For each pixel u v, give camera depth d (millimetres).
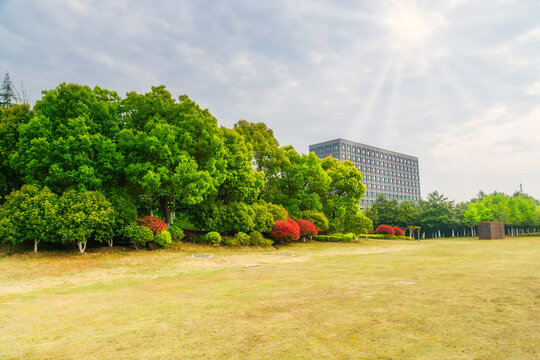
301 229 29578
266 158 31703
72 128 17500
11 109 20266
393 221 59719
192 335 4844
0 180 19797
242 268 15242
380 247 30109
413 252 23734
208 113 23781
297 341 4375
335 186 36969
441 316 5441
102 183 19969
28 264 14383
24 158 17172
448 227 67750
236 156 24984
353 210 36562
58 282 11555
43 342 4758
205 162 22203
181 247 20891
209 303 7320
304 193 33438
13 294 9336
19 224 15516
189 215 24719
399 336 4457
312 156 33562
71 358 4062
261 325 5258
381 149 122062
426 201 67000
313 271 13570
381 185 119375
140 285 10914
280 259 19406
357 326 5008
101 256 16734
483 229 48000
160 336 4855
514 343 4082
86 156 17656
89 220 16234
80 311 6914
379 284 9391
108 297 8703
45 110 17547
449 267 13531
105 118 19312
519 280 9273
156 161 19859
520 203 73688
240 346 4258
